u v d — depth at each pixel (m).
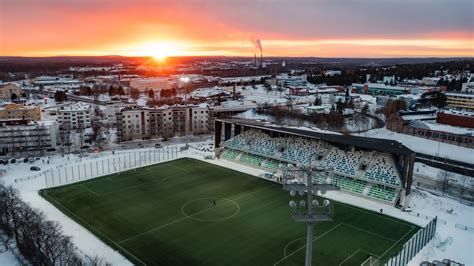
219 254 108.88
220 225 127.31
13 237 117.50
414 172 189.88
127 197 151.50
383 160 161.75
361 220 132.00
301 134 174.62
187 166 194.12
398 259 105.94
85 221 129.25
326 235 120.62
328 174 67.62
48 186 162.88
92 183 167.62
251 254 108.94
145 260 105.38
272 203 146.50
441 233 124.19
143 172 184.00
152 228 124.62
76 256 101.31
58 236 104.88
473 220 135.12
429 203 148.25
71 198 149.75
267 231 123.06
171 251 110.31
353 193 155.62
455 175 184.25
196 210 139.38
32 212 117.56
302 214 52.84
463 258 109.38
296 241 116.44
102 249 110.69
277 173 181.00
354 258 107.19
